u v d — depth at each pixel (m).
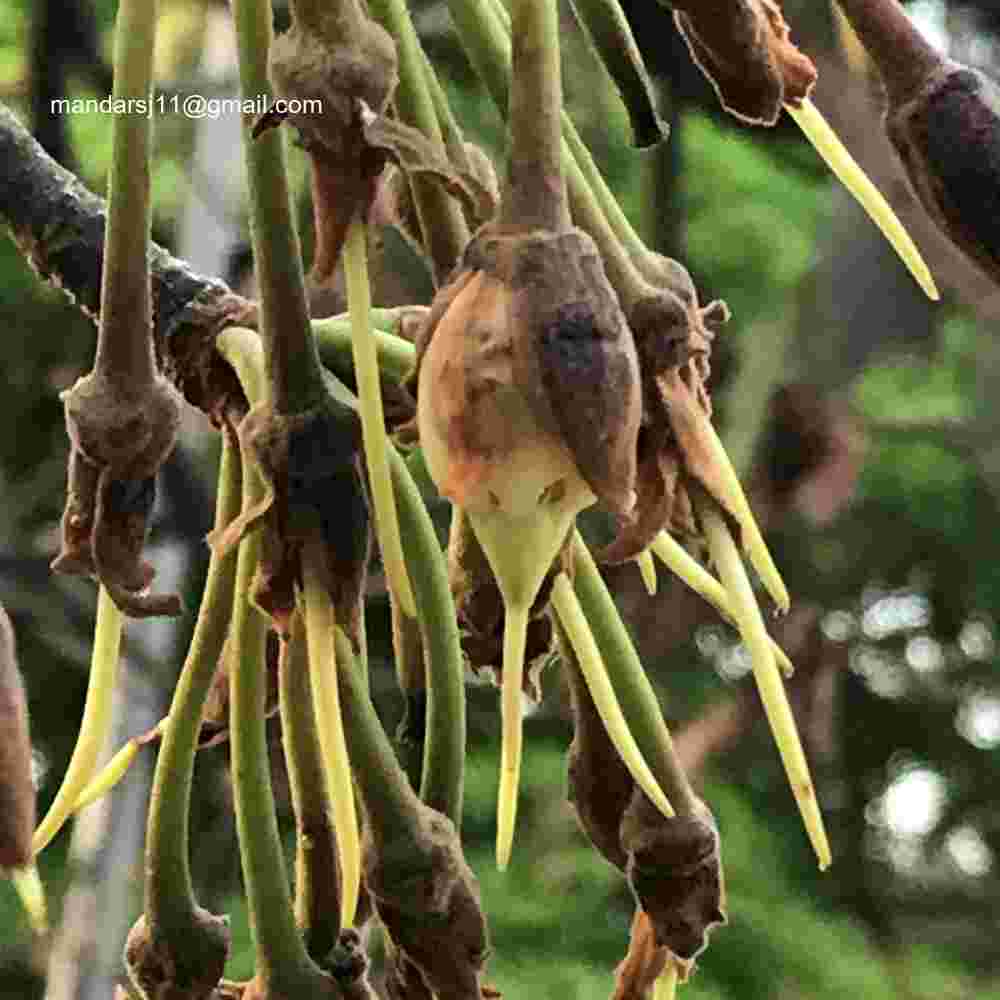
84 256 0.30
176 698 0.27
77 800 0.27
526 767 0.96
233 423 0.28
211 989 0.27
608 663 0.27
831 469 0.85
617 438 0.24
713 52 0.26
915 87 0.27
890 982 1.07
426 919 0.26
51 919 0.89
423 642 0.27
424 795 0.27
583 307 0.25
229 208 0.70
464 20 0.26
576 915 0.93
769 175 1.00
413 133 0.25
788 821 1.15
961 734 1.27
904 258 0.26
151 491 0.27
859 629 1.15
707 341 0.26
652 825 0.27
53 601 0.80
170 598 0.27
